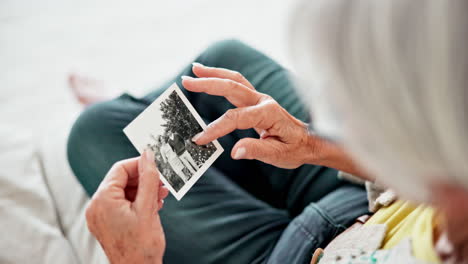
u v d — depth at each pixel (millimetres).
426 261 456
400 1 236
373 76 251
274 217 917
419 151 262
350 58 259
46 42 1659
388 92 250
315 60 282
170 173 719
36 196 1057
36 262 965
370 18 246
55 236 1013
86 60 1643
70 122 1439
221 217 885
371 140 286
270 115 649
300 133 689
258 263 841
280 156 681
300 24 281
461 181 276
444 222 409
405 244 502
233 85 651
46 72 1598
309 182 939
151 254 597
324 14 265
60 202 1101
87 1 1750
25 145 1155
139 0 1761
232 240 865
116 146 929
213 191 911
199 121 729
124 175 609
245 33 1698
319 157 727
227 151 980
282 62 1607
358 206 789
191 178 723
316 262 693
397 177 304
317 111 343
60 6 1729
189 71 1021
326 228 759
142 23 1720
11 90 1546
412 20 234
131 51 1670
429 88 236
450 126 240
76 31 1689
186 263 858
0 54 1616
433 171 274
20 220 999
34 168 1121
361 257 574
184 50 1684
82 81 1478
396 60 240
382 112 259
